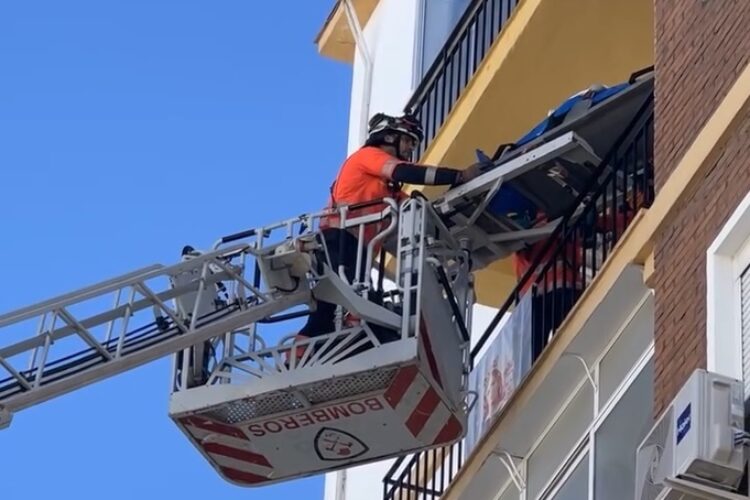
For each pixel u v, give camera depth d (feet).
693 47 46.60
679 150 45.96
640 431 47.24
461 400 53.26
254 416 53.16
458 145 66.28
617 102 54.44
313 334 52.85
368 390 51.70
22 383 50.78
